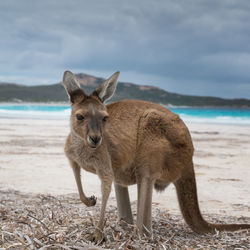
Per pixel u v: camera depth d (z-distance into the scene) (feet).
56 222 15.06
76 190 24.97
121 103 16.08
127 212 16.65
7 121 89.30
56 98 328.49
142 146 15.52
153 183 15.58
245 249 13.73
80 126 14.01
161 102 476.95
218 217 19.54
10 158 37.11
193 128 83.25
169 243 13.99
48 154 40.45
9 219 15.42
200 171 33.55
